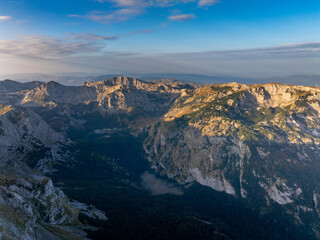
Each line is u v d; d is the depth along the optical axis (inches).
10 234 6899.6
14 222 7554.1
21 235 7347.4
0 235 6496.1
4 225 7017.7
